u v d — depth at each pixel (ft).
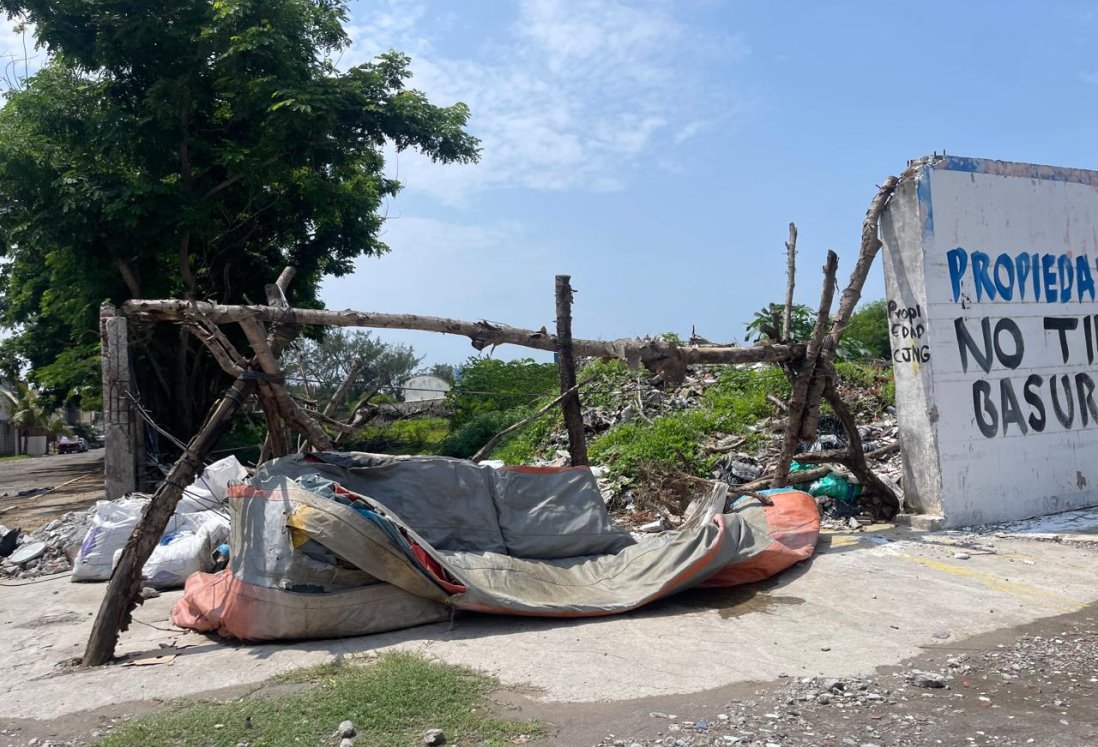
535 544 24.16
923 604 22.18
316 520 20.11
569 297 28.66
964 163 32.73
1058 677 17.17
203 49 57.57
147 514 20.94
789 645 19.27
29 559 33.32
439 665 17.80
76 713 16.46
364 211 74.90
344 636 20.38
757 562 24.17
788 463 31.71
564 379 28.58
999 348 33.09
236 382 23.24
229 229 67.21
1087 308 35.99
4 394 184.75
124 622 20.26
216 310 23.21
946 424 31.48
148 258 63.26
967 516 31.53
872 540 29.04
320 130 59.72
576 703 15.89
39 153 56.95
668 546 23.68
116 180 57.67
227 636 21.07
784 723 14.90
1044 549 27.73
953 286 32.04
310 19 63.62
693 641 19.56
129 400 38.09
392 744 14.08
